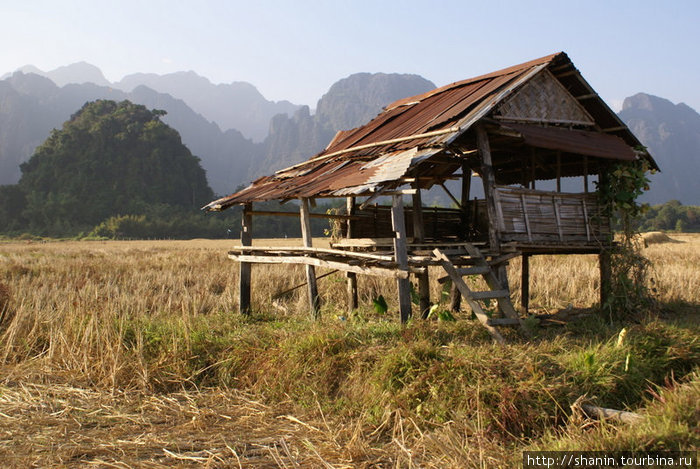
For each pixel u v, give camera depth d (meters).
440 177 12.27
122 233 108.75
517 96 9.09
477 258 8.38
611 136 10.33
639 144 10.37
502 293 7.81
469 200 11.71
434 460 4.37
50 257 24.81
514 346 6.51
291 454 4.66
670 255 21.92
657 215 107.19
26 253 30.56
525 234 8.95
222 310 11.55
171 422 5.61
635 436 4.20
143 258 24.30
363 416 5.37
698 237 49.84
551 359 6.05
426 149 7.96
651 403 5.32
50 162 135.38
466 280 12.34
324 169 10.24
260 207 113.12
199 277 16.03
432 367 5.66
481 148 8.60
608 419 4.91
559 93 9.88
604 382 5.64
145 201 130.62
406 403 5.38
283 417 5.67
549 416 5.07
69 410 5.85
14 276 16.12
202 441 5.05
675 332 7.28
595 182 10.49
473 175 12.62
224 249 36.84
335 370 6.34
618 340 6.50
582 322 8.90
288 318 10.27
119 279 16.20
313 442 4.93
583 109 10.27
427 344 6.21
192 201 144.00
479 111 8.18
